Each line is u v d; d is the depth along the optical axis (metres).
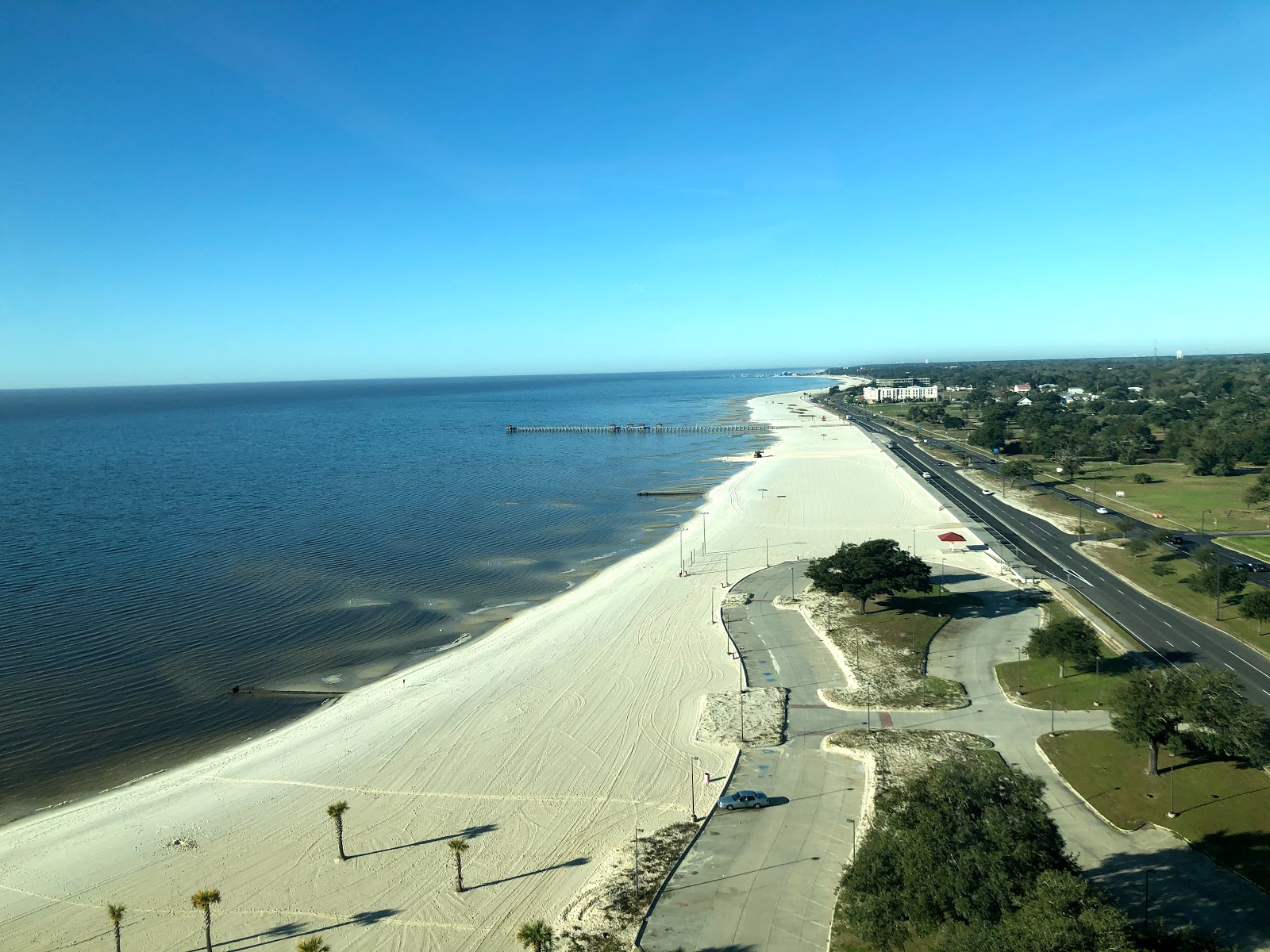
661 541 143.50
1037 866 37.94
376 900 48.91
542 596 113.00
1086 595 101.62
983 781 42.50
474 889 49.72
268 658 89.81
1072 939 31.92
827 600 102.31
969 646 86.19
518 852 53.38
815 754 64.25
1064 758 61.69
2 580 116.19
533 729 71.00
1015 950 32.59
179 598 109.31
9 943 45.56
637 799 59.44
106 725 73.94
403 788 61.91
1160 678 59.34
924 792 43.41
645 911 46.44
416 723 72.81
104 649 91.38
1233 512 144.75
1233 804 53.59
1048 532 137.25
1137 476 185.00
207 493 190.00
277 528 151.88
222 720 75.50
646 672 82.94
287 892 49.78
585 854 53.06
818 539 137.75
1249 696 71.25
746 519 157.62
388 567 126.12
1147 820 53.09
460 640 96.00
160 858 53.72
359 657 90.81
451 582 118.88
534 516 166.38
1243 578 95.31
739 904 46.75
